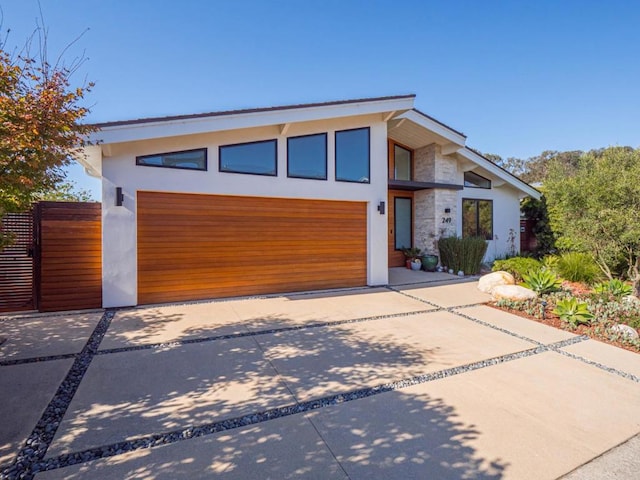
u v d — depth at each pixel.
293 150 9.26
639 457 2.84
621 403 3.72
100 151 7.20
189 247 8.19
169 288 8.02
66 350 5.14
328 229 9.91
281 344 5.50
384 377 4.31
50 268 7.18
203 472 2.60
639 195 8.30
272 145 8.96
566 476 2.61
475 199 15.86
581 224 9.30
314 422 3.30
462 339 5.81
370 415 3.43
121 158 7.41
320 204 9.77
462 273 12.95
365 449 2.89
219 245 8.51
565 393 3.93
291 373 4.42
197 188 8.10
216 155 8.30
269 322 6.70
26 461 2.71
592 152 11.35
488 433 3.14
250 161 8.72
